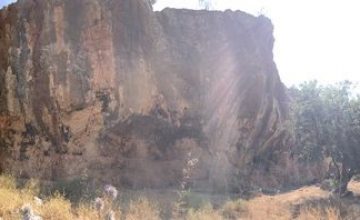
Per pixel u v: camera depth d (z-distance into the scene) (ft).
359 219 49.29
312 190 82.23
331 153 73.67
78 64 71.00
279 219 49.55
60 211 34.91
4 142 70.69
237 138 90.38
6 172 63.52
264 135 95.86
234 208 53.83
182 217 43.24
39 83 69.92
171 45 83.71
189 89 84.43
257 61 93.91
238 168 89.76
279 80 102.06
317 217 49.19
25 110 70.38
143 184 72.54
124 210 41.19
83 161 70.28
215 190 76.79
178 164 79.66
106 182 69.46
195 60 85.81
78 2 72.95
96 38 72.95
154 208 44.80
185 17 88.17
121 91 74.54
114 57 74.28
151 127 79.05
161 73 81.00
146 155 77.56
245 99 91.66
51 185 53.88
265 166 95.76
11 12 74.84
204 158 83.35
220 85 87.92
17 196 37.14
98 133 72.79
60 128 69.97
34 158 69.10
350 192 73.51
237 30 92.68
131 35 77.36
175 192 64.18
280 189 88.02
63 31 71.00
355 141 72.33
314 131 74.74
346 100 74.43
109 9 75.05
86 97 70.85
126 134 76.02
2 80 72.54
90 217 33.50
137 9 78.79
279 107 99.35
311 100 75.82
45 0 71.61
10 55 72.18
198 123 85.05
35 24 71.67
